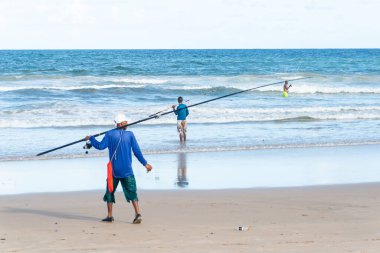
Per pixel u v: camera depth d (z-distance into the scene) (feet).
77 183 68.44
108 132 47.65
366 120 134.72
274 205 55.01
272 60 418.72
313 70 321.32
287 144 100.42
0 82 204.64
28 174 73.87
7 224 46.98
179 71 292.20
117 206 54.75
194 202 56.59
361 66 360.69
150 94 177.68
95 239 41.47
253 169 77.82
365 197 59.41
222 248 38.14
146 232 43.73
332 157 88.69
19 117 126.93
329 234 42.32
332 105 160.15
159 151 92.17
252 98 174.29
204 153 91.15
